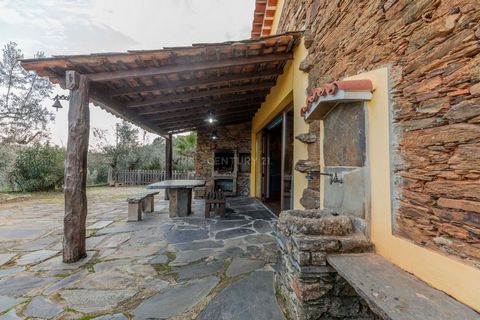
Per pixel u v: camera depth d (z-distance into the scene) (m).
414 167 1.19
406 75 1.25
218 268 2.47
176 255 2.84
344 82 1.51
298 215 1.89
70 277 2.29
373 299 0.98
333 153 1.97
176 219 4.75
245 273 2.35
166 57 2.89
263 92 5.26
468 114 0.91
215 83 3.83
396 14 1.32
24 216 5.16
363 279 1.15
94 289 2.06
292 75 3.50
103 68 2.88
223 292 1.99
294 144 3.43
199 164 8.04
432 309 0.90
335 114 1.93
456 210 0.96
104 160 12.73
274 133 7.31
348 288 1.50
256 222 4.47
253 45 3.04
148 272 2.39
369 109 1.53
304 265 1.48
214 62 3.19
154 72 3.03
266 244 3.23
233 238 3.50
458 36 0.95
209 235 3.66
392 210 1.34
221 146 8.10
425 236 1.12
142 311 1.74
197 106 5.12
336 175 1.89
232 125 8.19
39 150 9.93
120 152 12.98
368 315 1.50
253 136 7.88
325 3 2.37
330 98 1.64
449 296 0.98
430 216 1.09
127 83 3.45
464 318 0.84
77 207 2.72
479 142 0.87
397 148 1.31
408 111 1.23
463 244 0.93
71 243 2.65
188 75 3.53
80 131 2.78
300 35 3.04
